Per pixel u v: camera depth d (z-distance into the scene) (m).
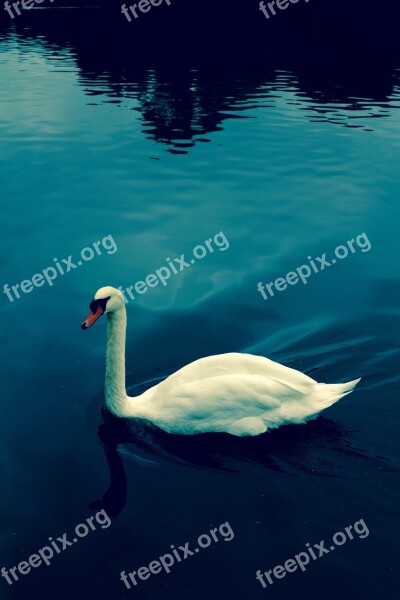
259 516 6.17
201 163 17.09
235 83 27.31
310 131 20.16
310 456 7.06
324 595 5.33
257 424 7.46
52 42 37.59
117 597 5.35
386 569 5.57
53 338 9.33
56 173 16.22
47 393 8.12
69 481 6.69
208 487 6.60
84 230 12.84
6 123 20.73
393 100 24.44
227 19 47.88
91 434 7.46
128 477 6.77
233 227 13.09
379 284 11.09
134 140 19.02
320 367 8.76
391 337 9.49
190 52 34.84
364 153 17.89
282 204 14.33
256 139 19.28
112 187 15.32
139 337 9.50
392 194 14.90
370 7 52.56
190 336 9.55
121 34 41.00
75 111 22.17
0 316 9.84
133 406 7.80
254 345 9.33
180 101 23.92
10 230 12.85
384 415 7.76
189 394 7.56
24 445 7.21
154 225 13.16
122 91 25.27
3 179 15.81
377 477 6.70
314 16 49.19
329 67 31.33
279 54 34.81
